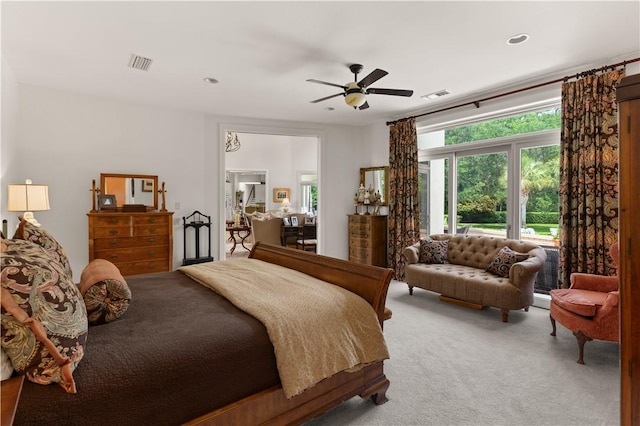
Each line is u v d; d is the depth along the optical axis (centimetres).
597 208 337
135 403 128
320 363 173
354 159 648
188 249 532
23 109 409
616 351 283
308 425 190
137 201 475
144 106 489
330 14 254
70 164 440
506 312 349
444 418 197
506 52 321
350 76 380
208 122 542
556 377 241
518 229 444
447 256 464
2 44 300
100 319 169
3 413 92
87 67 353
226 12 251
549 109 412
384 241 595
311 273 258
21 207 317
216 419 147
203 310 190
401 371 251
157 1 236
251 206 1186
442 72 371
